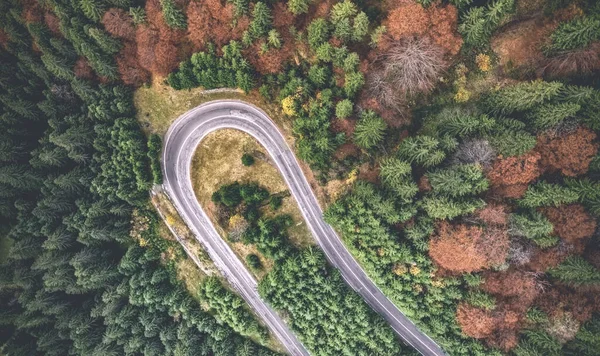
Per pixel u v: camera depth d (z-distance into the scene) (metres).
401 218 66.19
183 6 69.00
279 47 67.69
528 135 59.12
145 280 81.38
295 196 75.56
